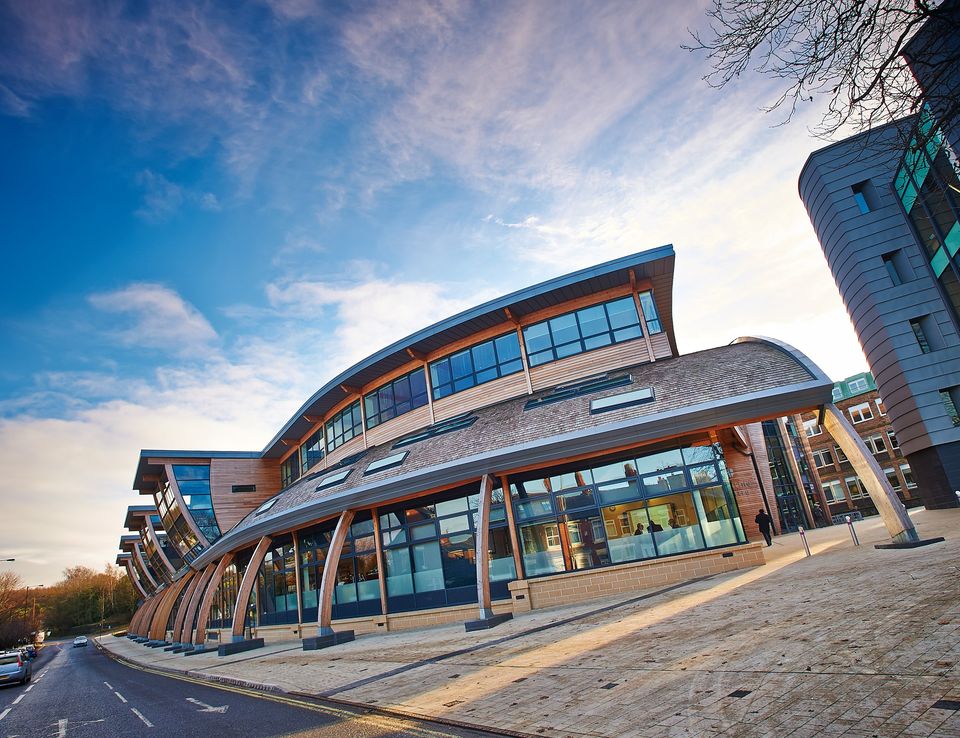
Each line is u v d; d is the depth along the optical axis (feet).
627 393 59.26
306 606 84.02
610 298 72.84
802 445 146.30
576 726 19.54
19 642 250.37
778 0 17.21
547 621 45.93
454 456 61.93
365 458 82.07
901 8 16.48
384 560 71.51
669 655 26.35
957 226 54.80
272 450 127.34
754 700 18.44
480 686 28.37
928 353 69.51
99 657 139.54
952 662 17.72
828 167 78.18
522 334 75.97
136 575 238.89
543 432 57.82
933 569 30.25
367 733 23.34
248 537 83.25
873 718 15.31
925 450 69.77
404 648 48.93
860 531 69.21
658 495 55.67
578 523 58.29
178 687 52.90
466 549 64.95
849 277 77.20
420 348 82.12
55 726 37.93
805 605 29.48
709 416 51.03
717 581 46.11
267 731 26.58
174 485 129.59
